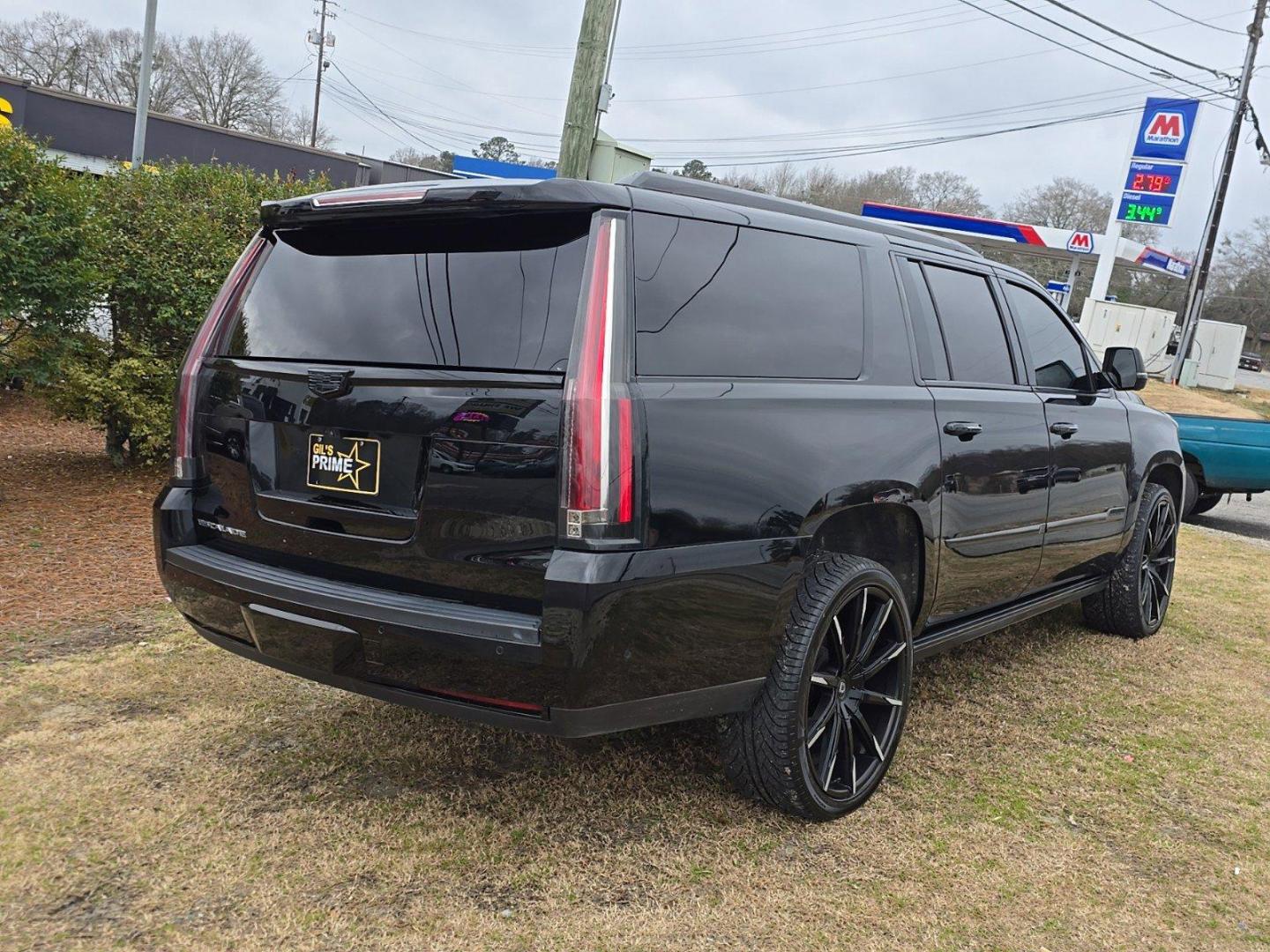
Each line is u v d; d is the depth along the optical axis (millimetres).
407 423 2400
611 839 2707
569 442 2203
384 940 2213
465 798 2879
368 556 2486
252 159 20062
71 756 2961
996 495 3561
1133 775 3367
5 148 5609
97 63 56188
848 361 3023
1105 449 4379
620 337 2291
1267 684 4465
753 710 2717
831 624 2807
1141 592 4988
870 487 2885
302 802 2793
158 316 6512
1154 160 27047
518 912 2350
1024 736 3664
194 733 3180
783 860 2664
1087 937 2416
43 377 6062
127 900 2299
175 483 2939
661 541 2318
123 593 4516
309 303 2723
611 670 2264
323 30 57438
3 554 4988
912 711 3850
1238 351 36562
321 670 2547
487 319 2391
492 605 2316
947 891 2574
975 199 65375
